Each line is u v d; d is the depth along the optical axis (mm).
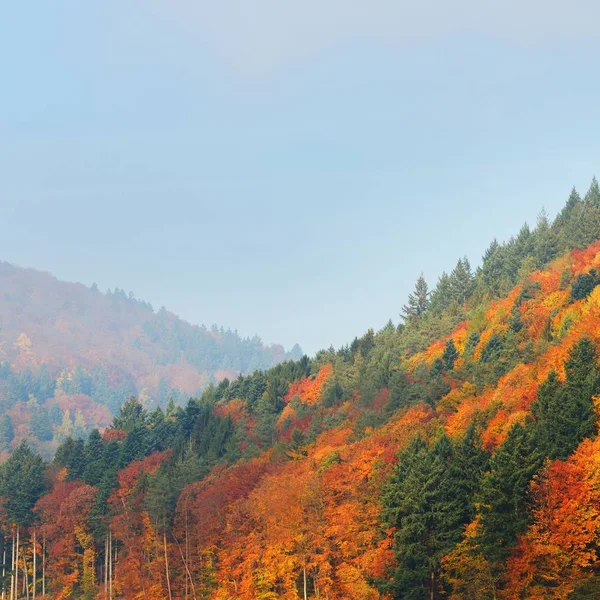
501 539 54750
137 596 95625
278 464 103625
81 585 109375
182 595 93062
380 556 65188
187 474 111625
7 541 122812
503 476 56375
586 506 52938
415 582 60156
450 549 59812
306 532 75938
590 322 90125
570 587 50375
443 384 108688
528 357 99250
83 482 127875
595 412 62094
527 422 66625
